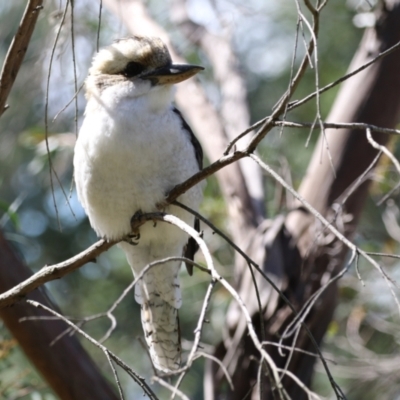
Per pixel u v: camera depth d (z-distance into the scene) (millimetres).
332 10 12406
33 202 12109
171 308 8141
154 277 8062
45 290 8281
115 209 7195
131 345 11883
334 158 9203
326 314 8719
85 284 12336
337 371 10297
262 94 12453
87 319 5293
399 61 9383
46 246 12180
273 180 11062
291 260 8906
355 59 9742
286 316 8570
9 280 7961
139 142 6949
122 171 6988
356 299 10852
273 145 10727
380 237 11031
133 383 11773
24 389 8367
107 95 7195
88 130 7102
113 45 7496
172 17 11648
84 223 12328
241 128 10250
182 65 7266
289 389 8375
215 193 11867
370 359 10344
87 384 8117
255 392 8469
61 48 6801
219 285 11000
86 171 7129
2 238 8086
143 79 7199
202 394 11625
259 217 9406
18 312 7941
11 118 11086
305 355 8500
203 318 4453
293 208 9219
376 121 9289
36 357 8039
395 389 10367
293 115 12008
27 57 10422
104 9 10266
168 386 5797
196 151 7652
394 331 10711
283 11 12445
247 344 8633
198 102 10336
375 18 9617
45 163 10953
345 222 8992
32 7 5543
